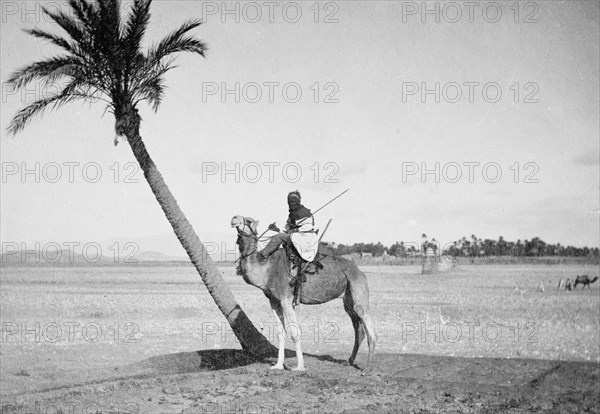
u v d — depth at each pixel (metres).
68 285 57.38
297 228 13.80
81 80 15.20
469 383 13.17
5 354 20.16
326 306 34.28
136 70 15.44
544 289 47.25
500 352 19.39
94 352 20.86
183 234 15.77
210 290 16.09
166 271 92.69
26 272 82.56
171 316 31.34
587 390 12.83
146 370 15.68
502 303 35.72
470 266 76.50
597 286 53.81
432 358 15.95
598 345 20.91
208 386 12.42
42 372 16.55
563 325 27.03
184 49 16.06
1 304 36.47
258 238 13.82
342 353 17.09
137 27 15.30
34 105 15.47
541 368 14.87
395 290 45.31
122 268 100.44
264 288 13.76
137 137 15.59
